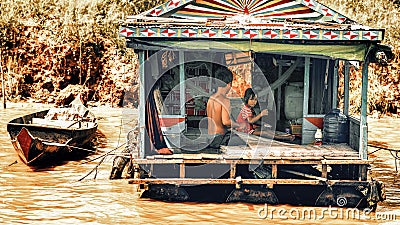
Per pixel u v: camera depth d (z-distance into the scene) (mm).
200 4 11719
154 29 10273
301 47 10688
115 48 27328
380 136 20219
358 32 10375
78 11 28109
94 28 27641
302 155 10984
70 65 26719
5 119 21656
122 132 19875
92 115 18172
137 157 10859
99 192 12078
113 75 26703
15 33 27156
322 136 12203
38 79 26641
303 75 12219
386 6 27547
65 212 10742
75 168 14438
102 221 10188
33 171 14016
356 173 11242
